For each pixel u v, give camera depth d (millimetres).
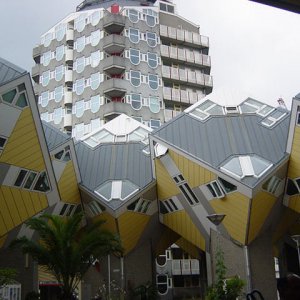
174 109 61156
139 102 56906
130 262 38531
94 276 38000
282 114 38812
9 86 24016
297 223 41344
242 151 34562
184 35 64375
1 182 25375
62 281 25484
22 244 25438
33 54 66688
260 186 31422
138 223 37812
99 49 58688
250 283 33562
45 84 63469
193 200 35844
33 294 28625
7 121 24391
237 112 38625
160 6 67750
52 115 61094
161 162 36344
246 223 32906
